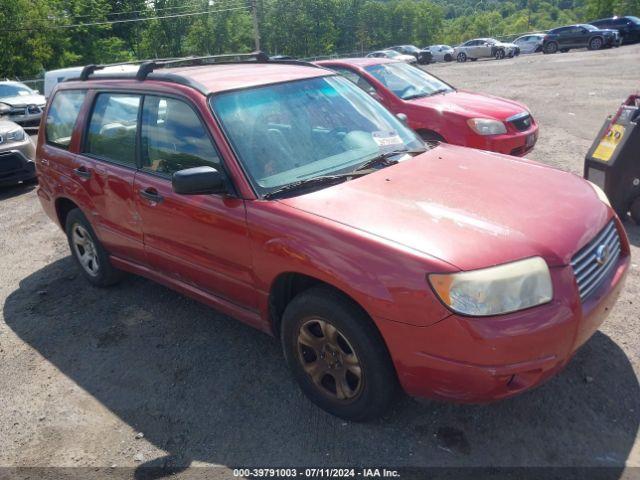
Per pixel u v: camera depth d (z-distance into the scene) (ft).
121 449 10.14
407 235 8.85
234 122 11.37
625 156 17.38
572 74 62.44
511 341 8.04
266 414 10.66
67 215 16.47
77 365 12.94
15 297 16.87
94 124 14.87
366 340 9.10
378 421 10.14
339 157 11.68
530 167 11.84
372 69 27.12
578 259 8.96
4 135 28.99
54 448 10.33
